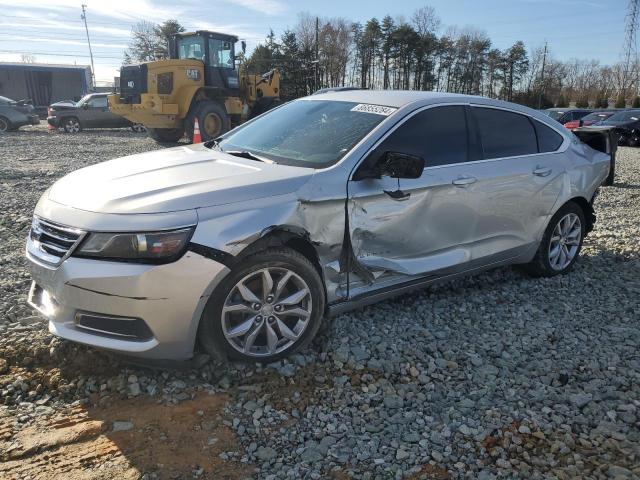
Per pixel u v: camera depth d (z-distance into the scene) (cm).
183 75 1642
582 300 460
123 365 324
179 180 323
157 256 285
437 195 391
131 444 263
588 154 527
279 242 322
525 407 303
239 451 262
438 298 452
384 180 365
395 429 281
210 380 317
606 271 535
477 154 428
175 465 250
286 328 332
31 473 241
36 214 329
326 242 340
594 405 303
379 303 433
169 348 297
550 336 390
